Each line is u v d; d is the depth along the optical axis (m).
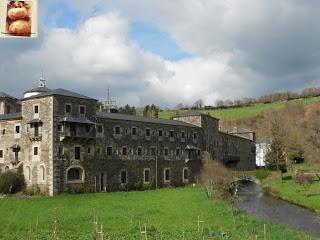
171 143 109.38
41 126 80.81
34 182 80.75
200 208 59.41
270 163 130.38
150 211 55.75
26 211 55.06
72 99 82.94
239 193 94.81
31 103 83.06
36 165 80.81
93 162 86.75
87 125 85.38
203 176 111.00
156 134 104.69
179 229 43.44
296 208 71.44
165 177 106.00
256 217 58.66
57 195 77.25
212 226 45.94
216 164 118.31
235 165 151.88
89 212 54.03
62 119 80.25
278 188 97.12
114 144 92.44
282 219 60.00
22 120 84.31
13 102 109.75
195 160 117.12
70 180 81.44
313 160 167.88
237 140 155.12
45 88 98.75
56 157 79.00
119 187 92.62
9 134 86.19
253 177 118.94
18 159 84.25
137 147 98.62
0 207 59.16
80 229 42.44
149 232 41.19
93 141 86.94
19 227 43.25
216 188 86.31
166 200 68.94
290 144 166.88
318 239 42.59
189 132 116.88
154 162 103.06
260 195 91.06
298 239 41.53
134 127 98.44
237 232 43.31
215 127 134.12
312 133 176.25
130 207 59.72
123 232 41.19
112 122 92.62
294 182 101.88
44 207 59.28
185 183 112.31
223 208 59.97
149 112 190.62
